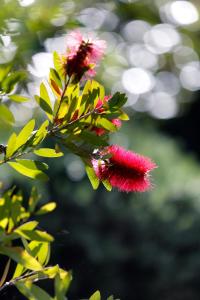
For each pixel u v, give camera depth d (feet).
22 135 8.11
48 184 48.11
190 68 66.44
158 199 50.60
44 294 8.00
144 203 50.57
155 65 63.98
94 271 48.52
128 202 50.60
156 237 50.08
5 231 7.47
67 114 8.41
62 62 8.52
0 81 7.35
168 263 48.96
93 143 8.43
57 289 7.95
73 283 48.16
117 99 8.50
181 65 63.26
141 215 50.06
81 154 8.55
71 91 8.48
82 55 8.45
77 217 48.96
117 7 17.87
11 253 7.47
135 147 51.60
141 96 66.39
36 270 7.78
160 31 49.93
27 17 9.09
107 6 16.02
